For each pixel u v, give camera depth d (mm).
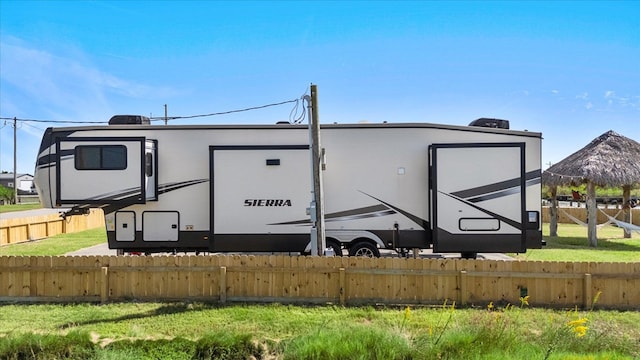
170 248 9336
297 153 9156
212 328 5887
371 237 9219
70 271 7086
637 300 6812
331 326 5777
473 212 8867
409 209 9211
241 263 7121
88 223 19844
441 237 8898
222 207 9148
